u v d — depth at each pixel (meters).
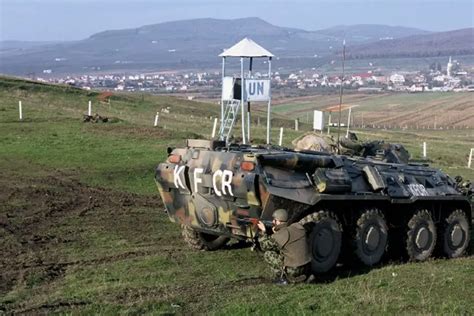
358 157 17.41
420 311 12.20
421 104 128.50
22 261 15.76
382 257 16.31
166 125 53.75
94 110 66.12
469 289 13.79
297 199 14.25
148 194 26.25
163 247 17.58
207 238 17.16
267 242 14.12
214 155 15.05
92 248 17.31
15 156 33.41
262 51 32.28
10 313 11.96
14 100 65.81
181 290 13.49
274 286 13.91
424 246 16.97
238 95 32.50
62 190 25.80
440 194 17.09
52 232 19.03
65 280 14.31
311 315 11.93
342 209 15.36
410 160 19.02
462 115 116.12
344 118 96.69
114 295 13.05
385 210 16.30
